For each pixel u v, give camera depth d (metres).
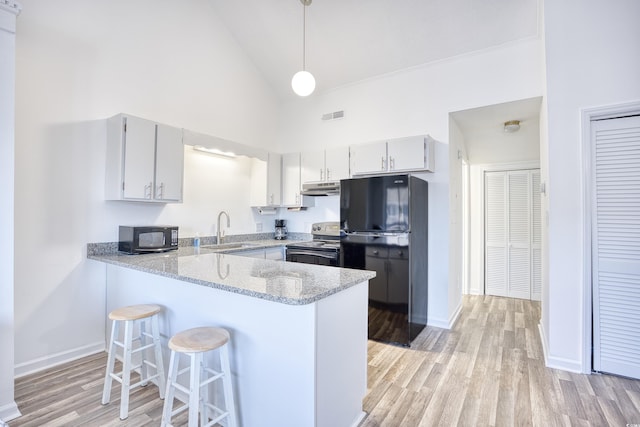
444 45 3.36
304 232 4.70
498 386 2.27
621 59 2.31
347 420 1.77
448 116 3.51
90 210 2.81
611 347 2.42
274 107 4.82
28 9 2.44
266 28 3.84
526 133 4.38
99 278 2.86
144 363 2.25
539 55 3.03
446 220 3.52
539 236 4.63
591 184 2.44
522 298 4.74
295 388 1.51
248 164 4.45
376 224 3.16
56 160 2.60
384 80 3.94
